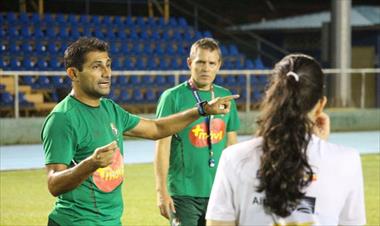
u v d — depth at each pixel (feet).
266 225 9.00
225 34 82.84
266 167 8.83
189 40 74.43
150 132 13.79
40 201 31.01
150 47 71.87
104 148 10.73
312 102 9.06
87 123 12.76
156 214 28.50
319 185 8.97
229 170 9.16
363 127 61.72
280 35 85.46
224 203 9.24
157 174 17.28
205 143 17.67
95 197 12.71
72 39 68.33
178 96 17.81
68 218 12.70
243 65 70.79
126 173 38.68
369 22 81.71
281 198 8.77
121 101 62.59
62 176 11.38
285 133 8.84
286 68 9.12
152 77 66.08
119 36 71.82
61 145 12.39
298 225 8.93
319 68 9.19
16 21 68.49
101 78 12.65
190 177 17.71
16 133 51.03
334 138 55.72
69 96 12.91
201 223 17.83
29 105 58.59
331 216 9.05
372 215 28.04
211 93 17.93
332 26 65.82
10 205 30.12
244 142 9.28
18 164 41.75
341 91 64.03
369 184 35.32
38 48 66.13
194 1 85.51
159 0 80.23
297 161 8.77
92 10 82.07
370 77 81.10
